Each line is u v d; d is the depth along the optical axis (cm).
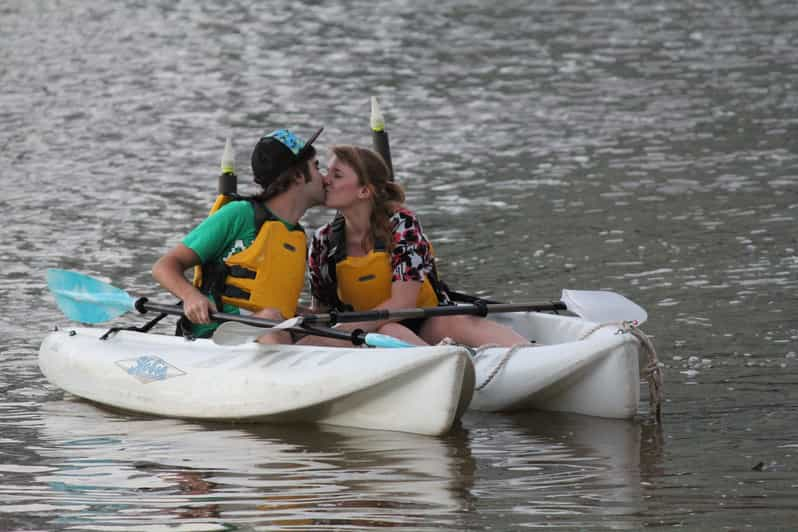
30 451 2241
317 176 2492
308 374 2345
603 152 5466
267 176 2461
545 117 6297
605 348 2355
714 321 3033
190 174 5181
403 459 2155
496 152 5531
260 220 2458
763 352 2767
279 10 10275
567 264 3691
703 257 3703
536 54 8169
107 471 2116
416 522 1844
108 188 4925
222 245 2466
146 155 5578
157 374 2502
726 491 1961
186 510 1912
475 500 1938
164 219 4394
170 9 10406
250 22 9706
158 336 2622
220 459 2175
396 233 2503
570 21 9469
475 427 2352
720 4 10150
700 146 5522
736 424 2311
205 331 2584
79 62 8125
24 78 7594
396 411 2311
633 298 3284
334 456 2178
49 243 4050
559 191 4750
